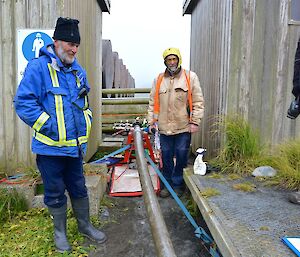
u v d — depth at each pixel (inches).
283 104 153.1
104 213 134.3
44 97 92.7
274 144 154.2
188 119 152.9
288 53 150.6
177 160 156.3
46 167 96.9
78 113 97.0
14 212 123.8
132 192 155.6
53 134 92.4
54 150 93.6
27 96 88.8
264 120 153.3
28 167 147.3
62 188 100.9
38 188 133.5
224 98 157.3
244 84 150.9
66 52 93.3
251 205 99.9
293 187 117.3
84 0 183.6
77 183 106.3
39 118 89.4
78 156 98.2
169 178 161.2
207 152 191.3
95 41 227.1
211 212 94.0
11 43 146.4
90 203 129.9
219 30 169.8
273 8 148.3
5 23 145.6
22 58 144.9
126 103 335.3
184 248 108.4
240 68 150.0
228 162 141.8
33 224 118.0
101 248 107.0
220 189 115.9
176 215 135.0
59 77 94.1
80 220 110.4
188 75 150.9
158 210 95.6
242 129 143.2
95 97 229.6
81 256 100.7
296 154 131.0
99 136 253.6
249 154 141.4
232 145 142.2
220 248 78.9
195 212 134.0
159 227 84.7
